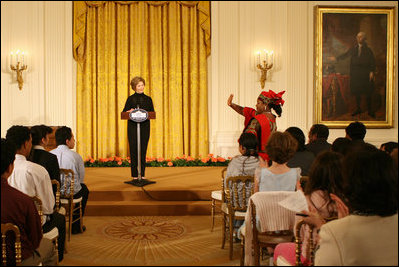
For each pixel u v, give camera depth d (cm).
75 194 466
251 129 488
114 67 881
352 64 880
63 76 881
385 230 161
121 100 888
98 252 413
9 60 866
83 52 880
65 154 464
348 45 877
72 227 473
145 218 543
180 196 577
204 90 890
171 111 892
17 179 325
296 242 240
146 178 673
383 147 369
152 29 883
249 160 402
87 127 888
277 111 510
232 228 396
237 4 878
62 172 434
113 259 394
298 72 877
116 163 834
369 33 877
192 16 882
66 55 882
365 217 163
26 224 247
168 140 898
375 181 161
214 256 404
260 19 877
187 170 770
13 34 868
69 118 887
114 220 532
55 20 877
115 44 884
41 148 397
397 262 159
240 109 533
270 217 292
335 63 877
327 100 880
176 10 882
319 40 870
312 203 244
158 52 886
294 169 325
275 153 316
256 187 328
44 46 878
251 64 878
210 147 898
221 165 834
